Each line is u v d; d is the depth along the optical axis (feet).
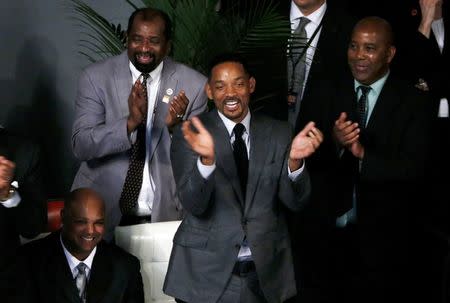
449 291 48.83
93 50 59.06
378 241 47.29
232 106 38.32
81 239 40.09
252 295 38.83
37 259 40.19
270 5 51.65
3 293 37.47
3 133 38.09
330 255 48.52
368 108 47.78
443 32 55.31
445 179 55.16
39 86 59.41
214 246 38.34
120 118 46.09
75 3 58.85
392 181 46.62
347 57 49.29
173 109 43.16
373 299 48.06
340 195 47.55
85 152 45.39
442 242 51.83
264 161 38.55
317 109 48.70
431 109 47.67
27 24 58.85
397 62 54.34
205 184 36.70
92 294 40.27
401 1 55.06
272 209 38.70
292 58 51.11
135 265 41.24
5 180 34.50
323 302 48.83
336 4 52.49
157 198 46.39
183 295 38.45
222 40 52.85
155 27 44.96
